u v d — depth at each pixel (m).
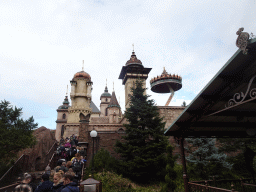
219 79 5.27
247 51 4.05
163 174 15.35
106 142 21.30
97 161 15.61
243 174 15.00
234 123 8.60
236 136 10.09
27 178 4.90
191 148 19.73
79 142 20.11
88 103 35.81
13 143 17.36
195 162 15.12
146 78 36.16
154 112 18.06
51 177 11.55
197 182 8.39
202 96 6.08
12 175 14.81
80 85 36.16
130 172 15.64
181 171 15.43
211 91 5.86
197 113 7.16
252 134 8.42
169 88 31.58
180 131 8.78
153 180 15.52
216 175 14.46
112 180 12.69
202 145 15.49
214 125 8.33
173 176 12.39
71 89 35.25
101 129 21.78
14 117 19.53
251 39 4.01
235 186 9.01
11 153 18.20
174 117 23.73
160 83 31.28
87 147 20.77
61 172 5.37
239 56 4.41
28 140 19.06
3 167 15.85
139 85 19.77
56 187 4.99
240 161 16.30
